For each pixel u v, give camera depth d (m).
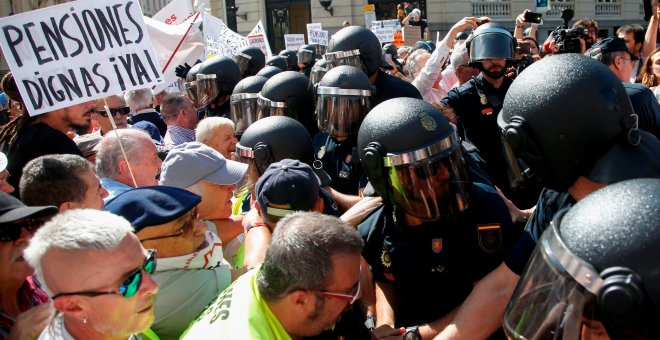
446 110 2.97
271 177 2.32
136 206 2.15
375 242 2.29
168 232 2.16
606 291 0.96
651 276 0.95
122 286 1.65
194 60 8.45
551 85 1.55
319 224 1.74
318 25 11.18
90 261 1.61
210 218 2.89
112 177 3.06
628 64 3.83
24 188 2.50
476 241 2.13
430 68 5.09
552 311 1.11
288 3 22.14
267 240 2.42
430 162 2.00
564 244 1.08
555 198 1.76
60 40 3.04
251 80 4.78
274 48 22.73
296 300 1.70
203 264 2.29
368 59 4.12
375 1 21.34
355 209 2.47
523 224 2.70
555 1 20.31
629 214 1.01
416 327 2.11
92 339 1.69
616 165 1.49
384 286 2.31
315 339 1.96
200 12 8.52
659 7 5.47
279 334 1.75
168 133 5.26
